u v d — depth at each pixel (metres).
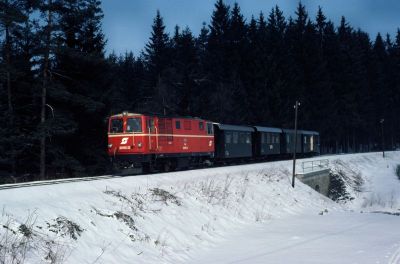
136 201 16.78
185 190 20.45
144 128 23.16
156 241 14.66
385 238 17.89
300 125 63.88
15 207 12.31
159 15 64.50
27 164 28.38
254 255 14.90
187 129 27.80
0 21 24.41
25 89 27.66
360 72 77.06
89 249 12.21
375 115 82.50
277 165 35.72
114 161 23.69
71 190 15.58
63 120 26.06
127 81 64.06
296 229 20.38
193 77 53.56
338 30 80.69
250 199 24.91
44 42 25.83
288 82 63.41
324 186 40.78
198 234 17.17
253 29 63.88
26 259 10.23
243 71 59.94
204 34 71.38
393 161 67.31
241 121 53.97
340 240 17.47
